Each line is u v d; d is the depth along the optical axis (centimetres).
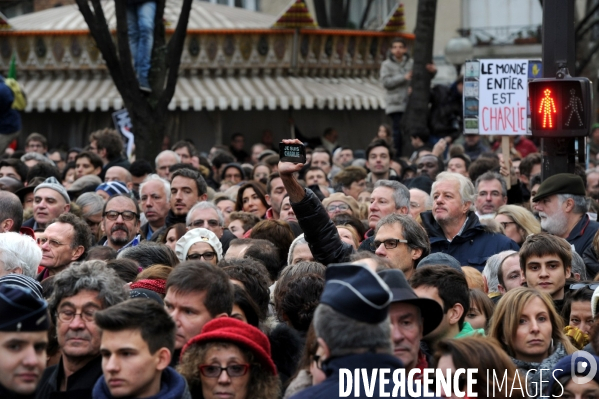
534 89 1052
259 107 2686
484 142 2723
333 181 1664
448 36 4222
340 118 2975
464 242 1039
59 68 2739
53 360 664
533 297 696
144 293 677
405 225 855
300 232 1111
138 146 1739
